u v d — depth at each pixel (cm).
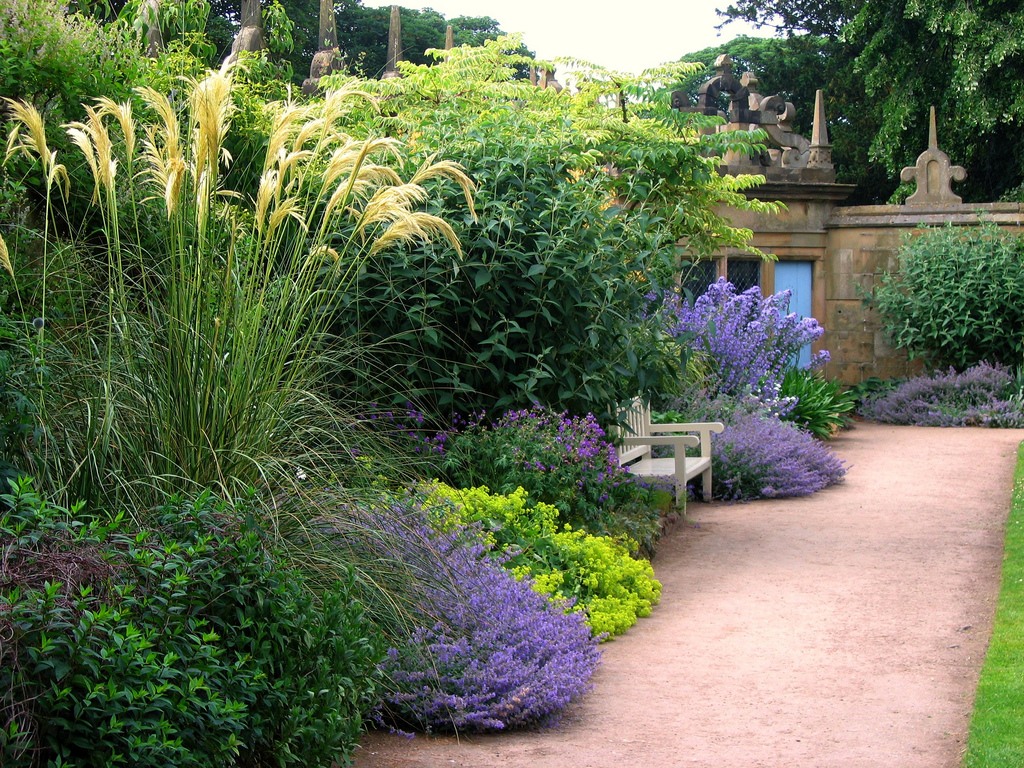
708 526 852
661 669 506
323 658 358
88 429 404
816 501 958
